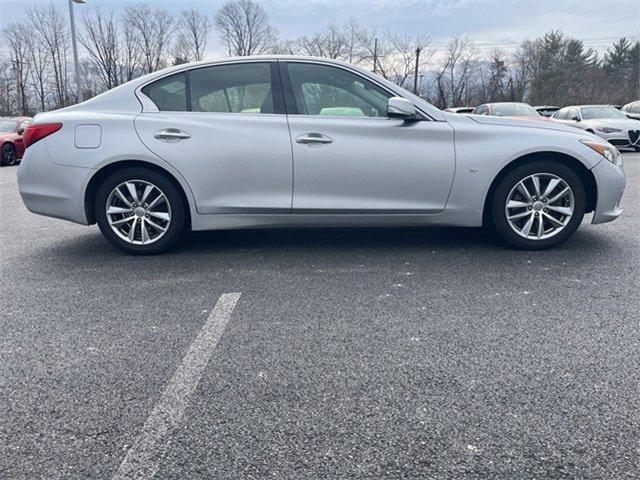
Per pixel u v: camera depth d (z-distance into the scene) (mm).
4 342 2885
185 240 5074
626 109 18562
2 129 17719
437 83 50719
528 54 57438
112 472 1852
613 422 2076
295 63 4410
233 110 4359
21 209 7469
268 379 2439
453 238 4980
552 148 4250
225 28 50656
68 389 2389
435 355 2645
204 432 2061
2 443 2018
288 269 4113
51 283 3883
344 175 4262
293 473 1833
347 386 2369
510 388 2328
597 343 2740
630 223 5488
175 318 3174
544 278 3779
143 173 4352
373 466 1862
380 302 3377
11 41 48438
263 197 4312
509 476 1806
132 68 51188
